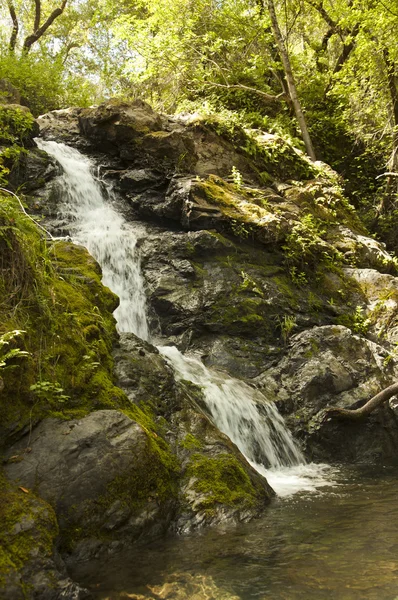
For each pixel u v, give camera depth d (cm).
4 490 393
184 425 568
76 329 541
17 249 520
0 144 948
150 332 862
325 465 738
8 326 470
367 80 1642
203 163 1159
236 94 1695
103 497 429
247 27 1766
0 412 432
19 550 352
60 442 437
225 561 396
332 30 1855
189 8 1725
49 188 954
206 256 925
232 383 756
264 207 1075
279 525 470
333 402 793
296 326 899
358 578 357
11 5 2075
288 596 338
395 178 1602
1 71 1603
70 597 341
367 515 489
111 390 520
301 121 1603
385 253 1196
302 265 996
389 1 1470
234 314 867
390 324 960
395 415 808
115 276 870
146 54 1719
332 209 1234
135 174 1039
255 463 686
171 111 1794
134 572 384
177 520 469
